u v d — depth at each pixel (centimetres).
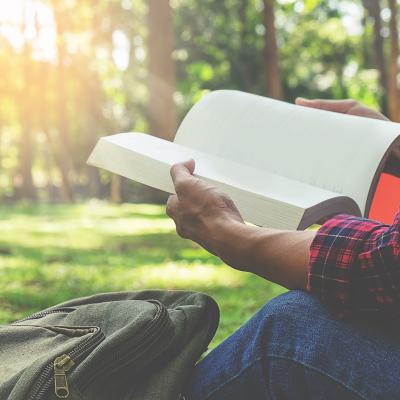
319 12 4181
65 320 181
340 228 138
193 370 163
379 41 3266
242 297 593
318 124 177
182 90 3881
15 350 170
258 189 155
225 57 3894
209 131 190
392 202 191
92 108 4072
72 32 3725
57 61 3753
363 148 169
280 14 4128
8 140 5944
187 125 194
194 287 666
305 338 140
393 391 131
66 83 3903
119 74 4159
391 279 130
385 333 137
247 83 3922
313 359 137
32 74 3700
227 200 153
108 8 4056
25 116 4259
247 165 178
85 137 4472
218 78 3959
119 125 4309
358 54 4156
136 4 4181
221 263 846
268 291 625
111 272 782
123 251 1038
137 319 161
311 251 138
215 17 3931
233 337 156
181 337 171
